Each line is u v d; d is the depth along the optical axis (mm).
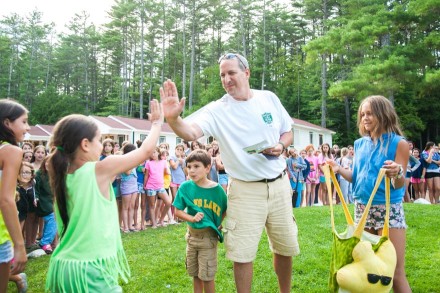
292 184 10352
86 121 2242
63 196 2117
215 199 3400
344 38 20484
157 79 52875
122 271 2227
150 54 58812
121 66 65188
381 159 2785
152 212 7707
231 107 2922
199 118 2855
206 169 3422
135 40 58719
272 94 3205
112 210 2203
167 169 8203
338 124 40125
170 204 7969
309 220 7422
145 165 7656
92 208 2094
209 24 52281
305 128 29953
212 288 3361
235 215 2928
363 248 2273
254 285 3969
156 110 2459
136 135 28953
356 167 2990
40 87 55531
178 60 56719
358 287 2236
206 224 3254
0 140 2631
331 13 41375
